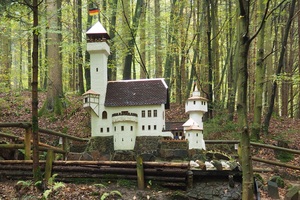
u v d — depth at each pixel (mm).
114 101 12984
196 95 13172
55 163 9922
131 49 19344
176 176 9516
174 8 21875
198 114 12945
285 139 17062
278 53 28266
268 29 23297
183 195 8797
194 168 9578
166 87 13258
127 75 20938
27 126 10297
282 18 25297
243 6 6668
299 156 15273
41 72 23875
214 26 19438
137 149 12352
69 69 31500
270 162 12578
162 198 8734
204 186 9398
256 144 13141
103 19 24016
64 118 19219
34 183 8812
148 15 29266
